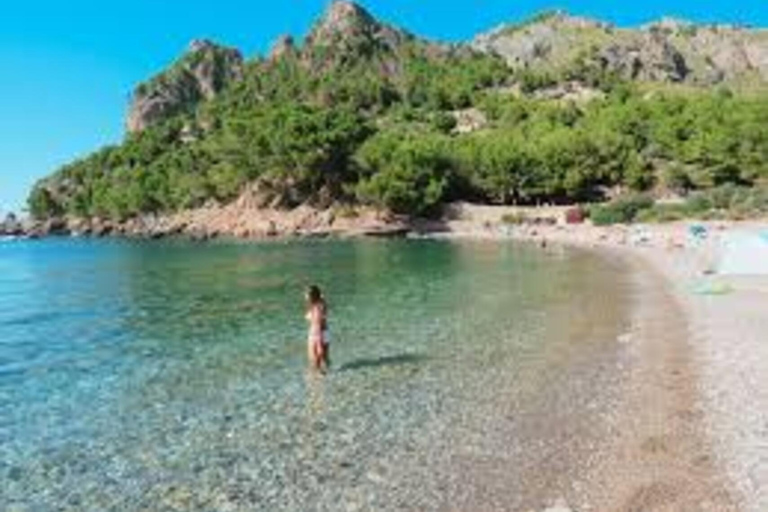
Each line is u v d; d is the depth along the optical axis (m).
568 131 165.38
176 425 22.08
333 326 36.81
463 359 29.05
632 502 15.70
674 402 22.05
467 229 135.88
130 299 54.38
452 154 151.50
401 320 38.31
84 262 99.50
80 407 24.53
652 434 19.50
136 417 23.09
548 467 17.80
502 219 137.25
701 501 15.48
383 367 28.11
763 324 32.53
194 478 18.02
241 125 168.38
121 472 18.61
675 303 40.22
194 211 174.12
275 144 156.62
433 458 18.62
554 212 136.50
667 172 144.50
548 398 23.34
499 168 147.50
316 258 88.62
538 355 29.36
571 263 68.69
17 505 16.92
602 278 54.69
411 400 23.64
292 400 24.12
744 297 40.38
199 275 71.94
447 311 41.06
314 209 154.12
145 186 187.12
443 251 93.12
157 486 17.66
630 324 34.94
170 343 35.31
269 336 36.12
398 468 18.08
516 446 19.25
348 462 18.58
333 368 28.28
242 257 95.75
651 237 88.19
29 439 21.38
